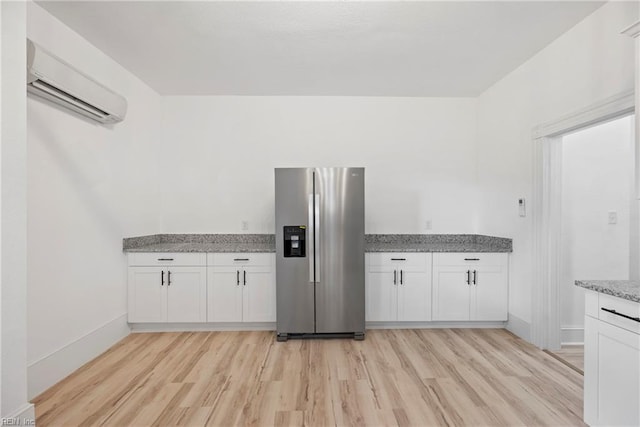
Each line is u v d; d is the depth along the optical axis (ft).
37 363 8.19
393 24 9.21
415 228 14.57
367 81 13.02
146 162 13.32
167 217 14.42
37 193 8.27
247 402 7.80
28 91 7.97
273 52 10.77
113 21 9.02
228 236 14.42
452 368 9.46
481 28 9.38
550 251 10.53
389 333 12.35
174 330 12.64
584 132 11.24
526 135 11.26
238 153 14.48
